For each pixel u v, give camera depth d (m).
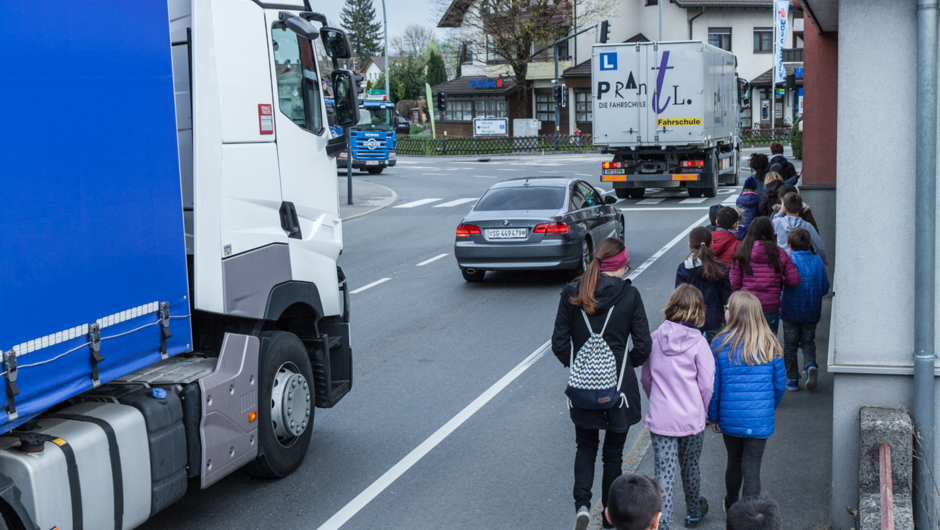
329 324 7.07
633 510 3.52
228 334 5.56
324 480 6.30
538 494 6.00
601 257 5.14
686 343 4.99
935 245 4.79
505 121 55.75
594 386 5.02
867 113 4.82
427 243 19.02
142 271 4.70
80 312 4.23
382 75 87.94
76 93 4.21
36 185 3.96
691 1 52.91
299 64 6.41
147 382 5.10
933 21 4.60
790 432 6.80
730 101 28.17
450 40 67.44
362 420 7.66
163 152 4.89
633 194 26.22
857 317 4.94
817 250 9.27
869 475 4.78
